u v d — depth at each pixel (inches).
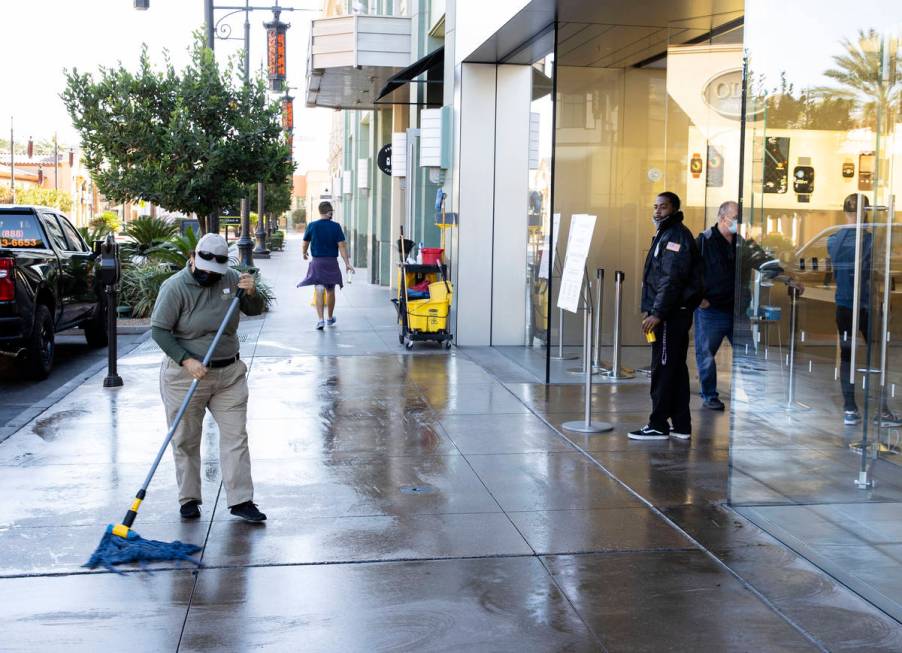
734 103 417.1
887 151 187.2
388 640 167.0
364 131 1283.2
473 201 505.7
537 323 471.2
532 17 388.5
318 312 586.6
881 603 180.4
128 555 201.2
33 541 213.9
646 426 320.8
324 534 219.5
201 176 653.3
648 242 474.6
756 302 228.4
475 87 499.2
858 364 193.6
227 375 225.9
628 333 487.5
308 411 350.9
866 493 191.3
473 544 213.9
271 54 1135.0
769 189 223.1
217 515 232.2
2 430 319.9
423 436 315.0
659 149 460.1
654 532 222.5
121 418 338.3
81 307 507.5
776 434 219.6
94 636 167.6
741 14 380.2
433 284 508.7
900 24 182.4
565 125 450.0
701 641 167.0
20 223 468.8
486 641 166.9
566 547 212.4
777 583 192.5
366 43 730.8
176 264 665.6
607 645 165.5
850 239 195.8
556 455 291.9
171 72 669.9
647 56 451.5
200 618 175.2
